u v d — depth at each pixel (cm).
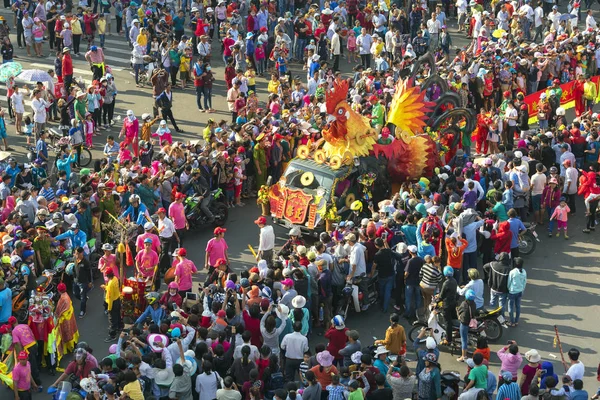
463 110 4962
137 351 3008
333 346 3225
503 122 5447
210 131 4912
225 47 6303
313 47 6225
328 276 3603
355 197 4325
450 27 7756
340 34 6600
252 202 4853
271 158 4828
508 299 3731
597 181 4591
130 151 5056
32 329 3316
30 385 3244
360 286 3712
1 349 3238
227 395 2845
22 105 5441
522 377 3086
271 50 6638
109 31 7162
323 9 7100
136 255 3875
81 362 3012
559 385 3322
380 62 6188
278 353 3281
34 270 3697
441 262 3988
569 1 8112
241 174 4725
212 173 4566
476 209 4378
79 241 3884
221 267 3572
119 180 4416
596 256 4353
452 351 3538
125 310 3650
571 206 4741
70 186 4369
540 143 4816
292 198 4312
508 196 4300
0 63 6344
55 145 5238
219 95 6241
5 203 4184
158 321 3319
